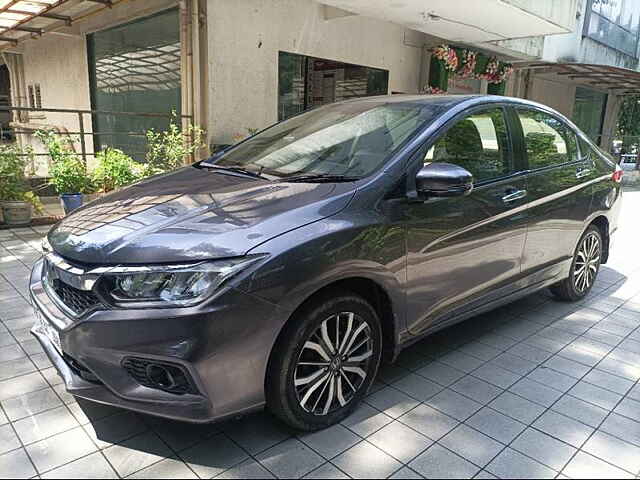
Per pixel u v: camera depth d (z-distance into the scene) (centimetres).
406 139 308
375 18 898
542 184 380
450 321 327
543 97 1648
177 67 819
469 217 318
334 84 1113
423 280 297
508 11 780
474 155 338
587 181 433
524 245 368
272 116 873
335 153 323
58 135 796
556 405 295
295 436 261
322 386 263
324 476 234
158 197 292
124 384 231
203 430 263
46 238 291
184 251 231
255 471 236
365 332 277
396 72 1078
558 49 1300
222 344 224
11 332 364
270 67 851
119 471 233
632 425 279
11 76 1439
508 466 244
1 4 823
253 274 229
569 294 451
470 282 330
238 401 235
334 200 267
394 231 278
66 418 270
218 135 802
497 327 403
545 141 404
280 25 848
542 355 356
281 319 236
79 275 238
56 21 1010
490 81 1221
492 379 322
